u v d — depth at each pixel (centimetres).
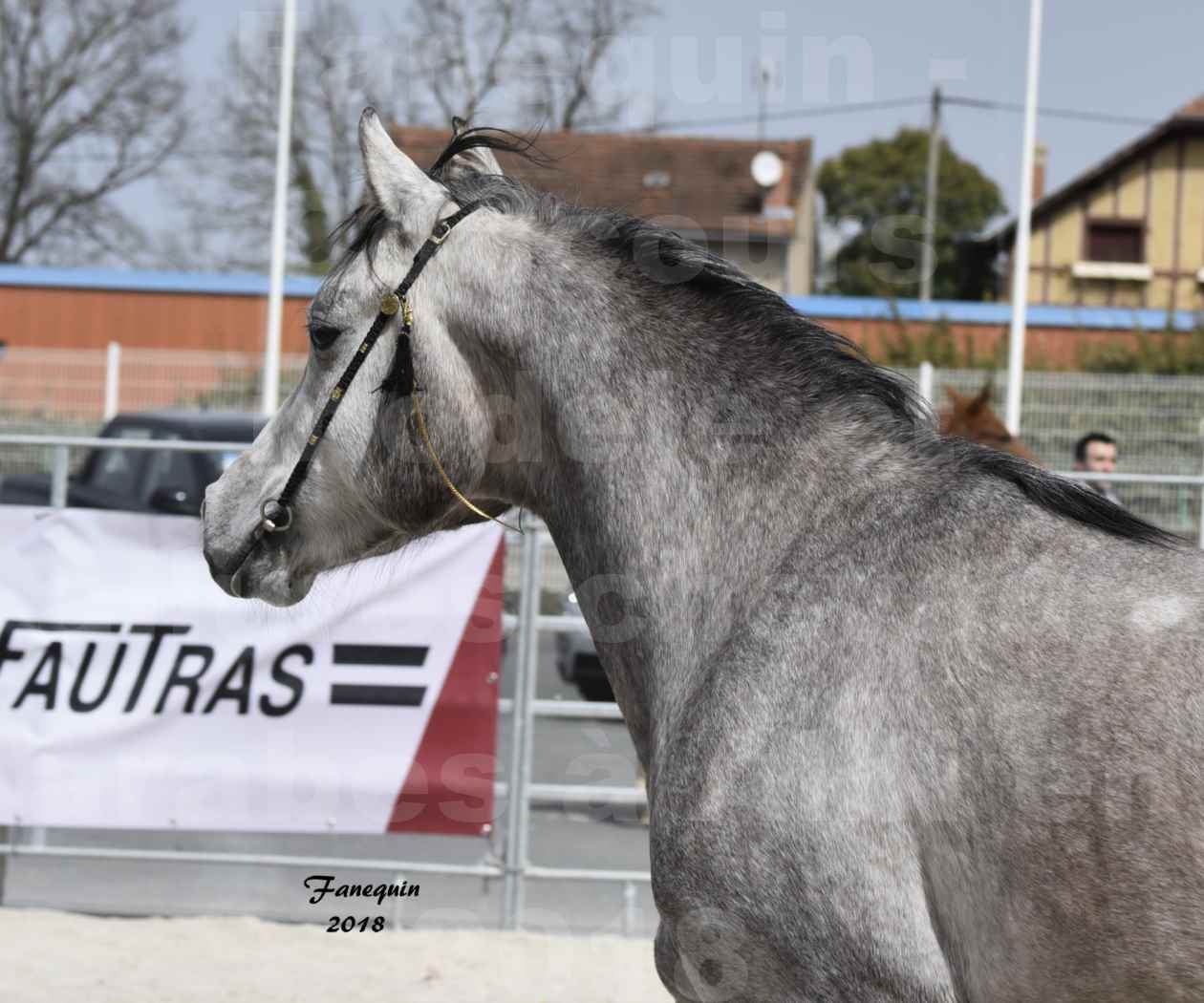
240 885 606
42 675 550
